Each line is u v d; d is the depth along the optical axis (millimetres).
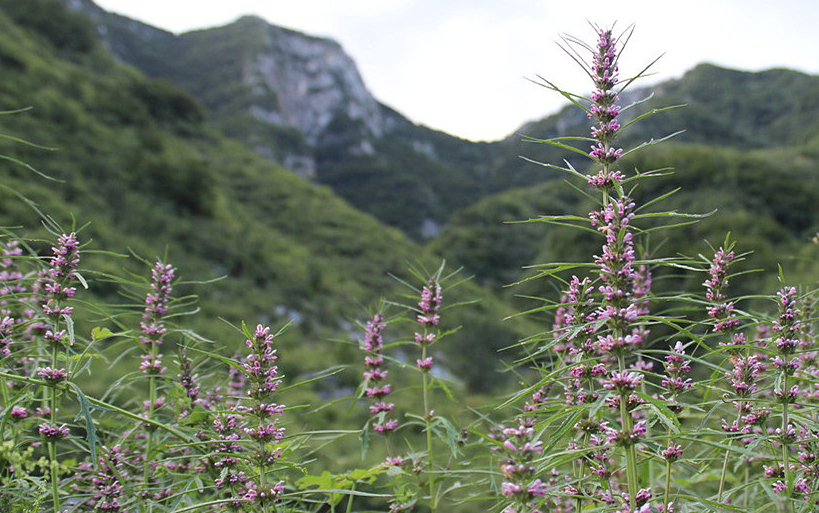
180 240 68125
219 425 3365
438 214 190125
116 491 3248
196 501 3449
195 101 131500
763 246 29406
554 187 123562
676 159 58344
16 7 116312
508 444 2430
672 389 3129
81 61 119562
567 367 2600
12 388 3607
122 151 81000
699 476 3795
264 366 3059
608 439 2643
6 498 3059
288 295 68812
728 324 3227
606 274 2738
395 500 3930
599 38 2996
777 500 2904
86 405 2742
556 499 3529
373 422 4148
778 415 3113
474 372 32312
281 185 119312
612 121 2910
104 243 52156
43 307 3324
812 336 3627
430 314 4188
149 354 3832
